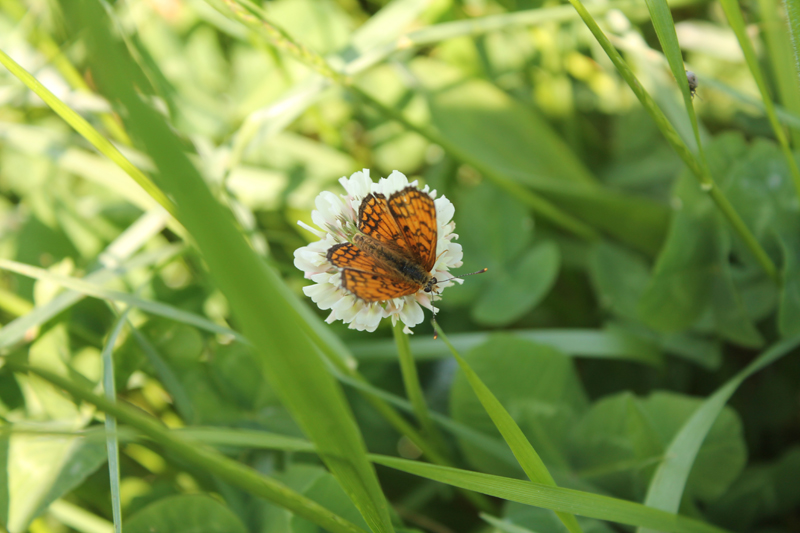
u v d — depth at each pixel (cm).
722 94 46
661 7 35
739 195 39
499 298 42
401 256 35
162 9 49
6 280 42
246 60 50
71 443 37
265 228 45
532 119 45
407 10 42
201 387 39
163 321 39
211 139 47
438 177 45
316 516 34
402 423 38
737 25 36
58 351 39
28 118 46
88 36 31
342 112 49
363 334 41
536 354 38
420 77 47
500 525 35
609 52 35
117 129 40
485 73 50
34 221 42
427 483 40
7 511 36
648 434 36
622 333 40
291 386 32
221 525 36
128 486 39
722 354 42
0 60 34
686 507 37
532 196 42
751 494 39
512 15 41
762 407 41
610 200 42
